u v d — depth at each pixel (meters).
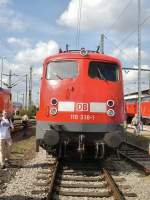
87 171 13.97
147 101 54.81
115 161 16.73
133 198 10.32
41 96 14.35
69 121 13.88
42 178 12.41
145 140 27.88
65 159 16.14
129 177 13.27
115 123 14.08
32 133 33.94
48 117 14.02
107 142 13.77
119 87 14.40
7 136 14.61
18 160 16.41
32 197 10.08
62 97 14.03
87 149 15.03
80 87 14.08
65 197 10.37
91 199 10.24
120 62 14.77
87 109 13.93
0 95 30.36
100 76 14.30
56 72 14.35
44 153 19.05
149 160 17.48
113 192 10.55
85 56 14.34
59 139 13.78
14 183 11.66
